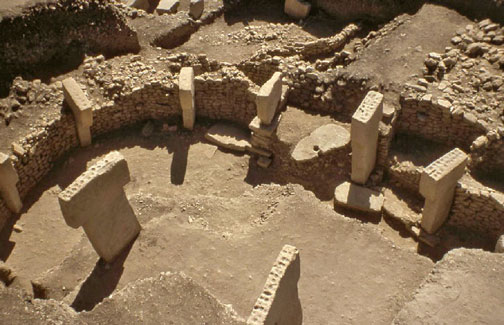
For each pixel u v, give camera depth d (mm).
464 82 13750
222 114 15383
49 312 8281
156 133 15219
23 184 13641
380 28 16406
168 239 10961
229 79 14703
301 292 10117
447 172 10891
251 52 16109
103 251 10430
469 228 12656
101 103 14867
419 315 7836
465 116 12953
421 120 13531
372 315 9789
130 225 10727
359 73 14125
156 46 16406
